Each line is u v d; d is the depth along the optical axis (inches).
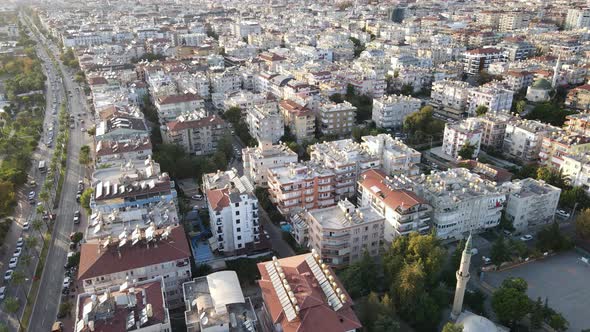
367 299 6481.3
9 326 6786.4
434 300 6658.5
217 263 7854.3
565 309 7047.2
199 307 5610.2
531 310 6530.5
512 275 7869.1
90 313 5280.5
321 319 5305.1
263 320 6176.2
